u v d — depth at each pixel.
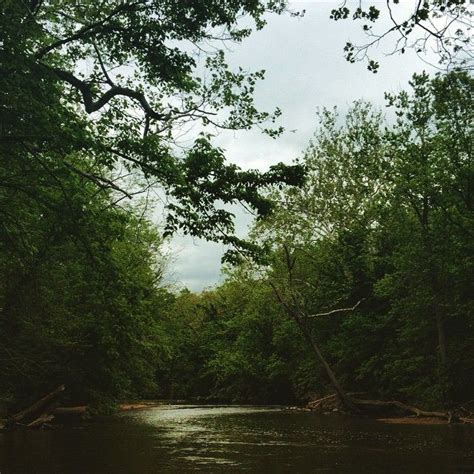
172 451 17.56
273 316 56.78
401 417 33.50
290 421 31.27
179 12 16.39
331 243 43.25
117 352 31.77
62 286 26.11
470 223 30.52
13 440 21.25
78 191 17.59
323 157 44.22
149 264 40.34
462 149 30.25
